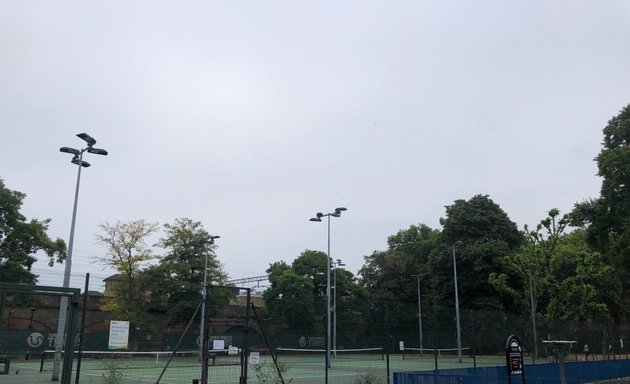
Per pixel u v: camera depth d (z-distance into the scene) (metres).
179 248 56.34
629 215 32.75
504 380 18.70
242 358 16.30
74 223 27.34
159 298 53.22
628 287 59.75
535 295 42.03
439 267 69.75
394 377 18.30
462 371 20.95
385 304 32.25
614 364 27.41
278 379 19.30
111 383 19.20
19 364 32.53
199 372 27.56
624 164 31.52
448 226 70.94
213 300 44.91
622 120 35.44
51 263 49.28
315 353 28.66
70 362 12.05
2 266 45.44
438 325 39.16
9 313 39.25
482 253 64.81
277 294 37.44
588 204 34.31
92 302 53.62
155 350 27.89
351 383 24.28
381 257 91.44
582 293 32.59
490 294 64.44
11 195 47.56
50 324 41.19
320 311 32.66
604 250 36.84
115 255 55.94
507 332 41.84
